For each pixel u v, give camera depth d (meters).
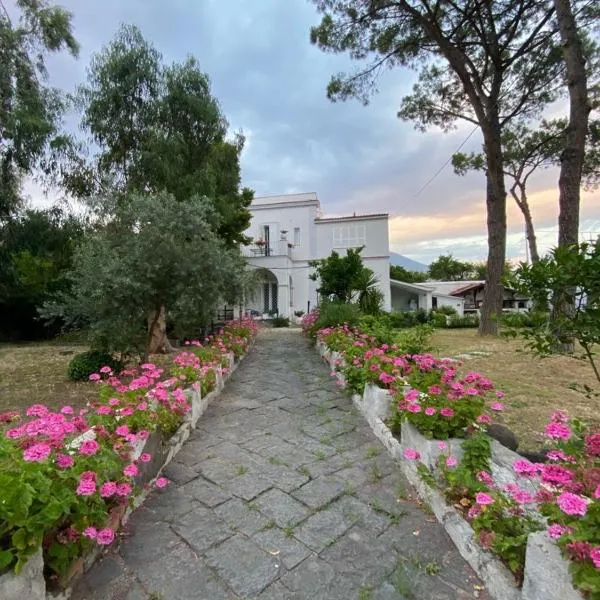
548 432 1.81
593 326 2.03
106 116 8.89
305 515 2.30
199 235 5.77
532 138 15.38
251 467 2.95
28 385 5.67
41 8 10.21
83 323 5.45
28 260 10.95
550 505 1.47
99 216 6.53
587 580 1.17
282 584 1.76
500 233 10.47
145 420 2.68
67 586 1.62
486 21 10.17
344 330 7.18
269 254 19.73
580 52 7.19
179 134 9.09
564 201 7.30
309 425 3.87
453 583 1.73
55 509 1.47
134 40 8.92
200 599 1.67
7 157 10.41
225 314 14.23
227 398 4.91
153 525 2.20
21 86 10.21
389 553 1.95
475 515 1.84
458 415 2.56
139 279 5.02
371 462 3.01
